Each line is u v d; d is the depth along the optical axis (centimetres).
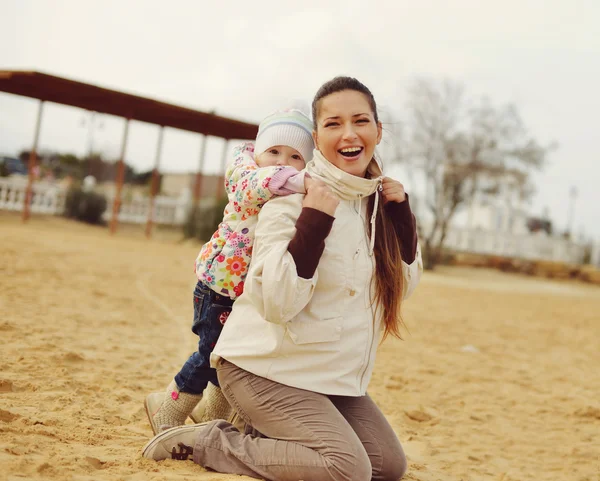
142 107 1983
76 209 2345
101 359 478
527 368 712
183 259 1498
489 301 1567
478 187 3145
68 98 1970
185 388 303
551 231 4550
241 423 318
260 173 270
